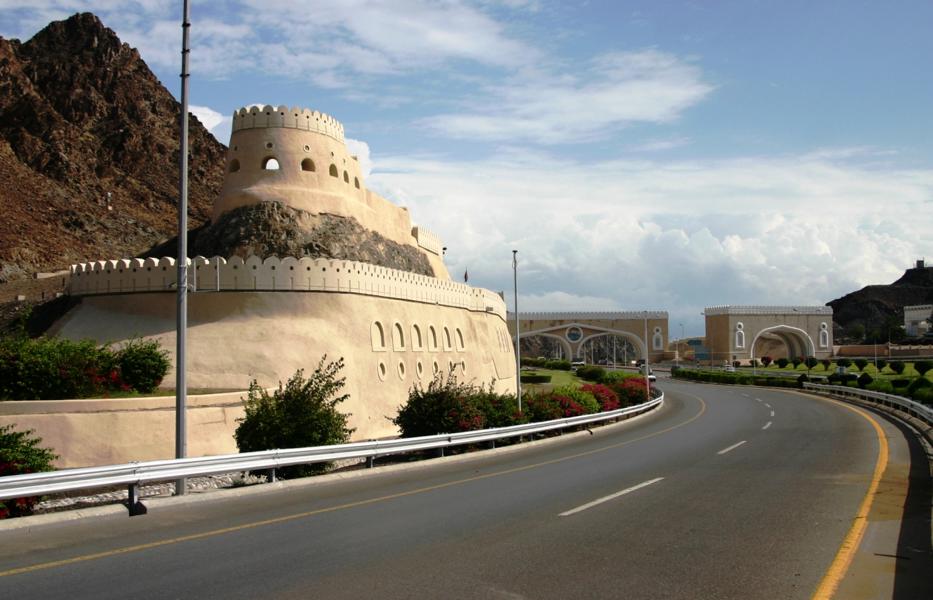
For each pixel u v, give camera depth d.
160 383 35.88
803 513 15.14
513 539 12.75
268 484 18.58
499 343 71.50
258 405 24.56
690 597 9.60
